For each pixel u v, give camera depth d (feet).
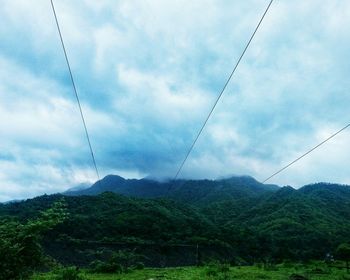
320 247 235.61
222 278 89.10
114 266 104.88
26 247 52.37
